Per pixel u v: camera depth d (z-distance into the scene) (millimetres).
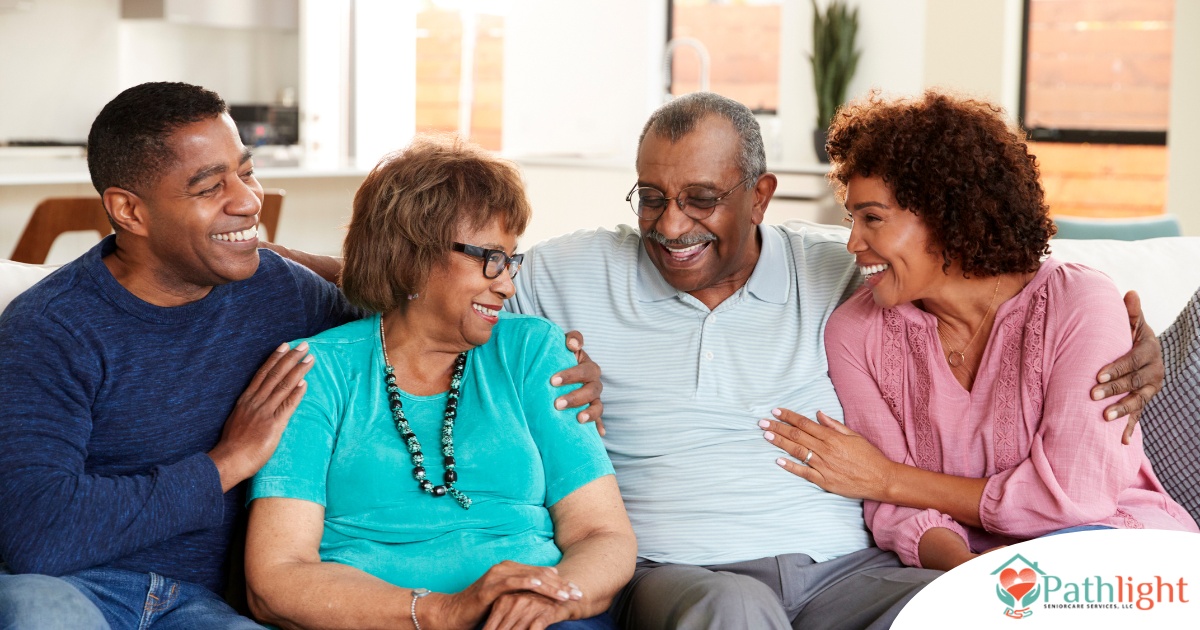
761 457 2039
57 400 1679
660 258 2070
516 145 8055
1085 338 1888
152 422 1761
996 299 1977
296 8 7449
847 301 2135
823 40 6570
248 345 1869
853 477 2014
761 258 2152
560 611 1637
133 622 1707
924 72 6469
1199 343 2049
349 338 1897
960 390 1992
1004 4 6230
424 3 9078
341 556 1763
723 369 2092
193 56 7383
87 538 1615
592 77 7715
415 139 1920
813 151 6840
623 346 2141
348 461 1805
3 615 1465
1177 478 2074
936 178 1877
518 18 7918
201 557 1806
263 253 1979
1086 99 6922
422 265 1796
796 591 1940
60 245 5250
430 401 1869
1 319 1752
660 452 2059
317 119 7531
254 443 1737
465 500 1788
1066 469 1854
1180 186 5703
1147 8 6730
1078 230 3443
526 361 1918
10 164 5324
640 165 2053
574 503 1835
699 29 7898
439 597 1629
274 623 1707
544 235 6688
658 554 1996
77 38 6773
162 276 1796
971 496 1936
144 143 1706
